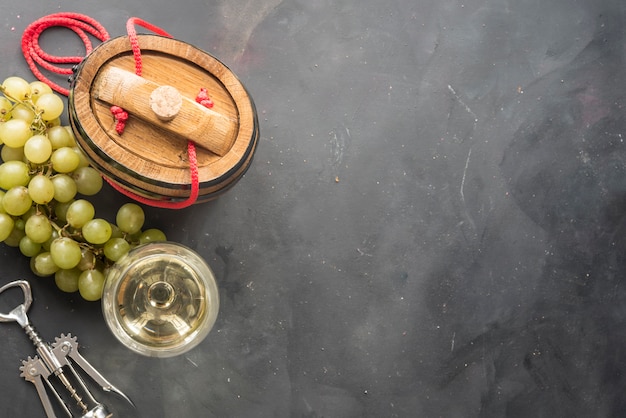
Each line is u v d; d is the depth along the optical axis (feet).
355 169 2.54
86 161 2.27
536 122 2.62
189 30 2.48
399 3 2.59
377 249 2.53
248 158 2.17
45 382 2.35
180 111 2.07
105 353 2.38
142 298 2.24
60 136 2.25
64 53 2.42
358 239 2.52
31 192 2.15
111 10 2.45
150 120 2.07
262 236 2.48
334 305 2.49
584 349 2.60
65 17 2.39
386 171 2.55
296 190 2.51
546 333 2.58
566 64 2.65
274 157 2.50
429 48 2.59
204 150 2.13
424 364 2.52
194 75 2.16
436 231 2.56
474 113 2.60
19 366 2.34
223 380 2.43
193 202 2.14
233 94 2.17
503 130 2.61
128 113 2.09
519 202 2.60
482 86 2.61
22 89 2.23
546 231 2.61
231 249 2.46
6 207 2.17
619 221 2.65
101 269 2.33
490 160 2.59
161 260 2.24
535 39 2.64
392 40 2.58
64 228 2.25
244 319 2.45
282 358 2.46
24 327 2.29
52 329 2.36
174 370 2.40
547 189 2.61
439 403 2.51
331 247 2.51
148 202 2.20
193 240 2.44
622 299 2.63
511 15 2.64
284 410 2.45
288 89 2.52
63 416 2.35
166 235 2.43
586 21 2.67
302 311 2.48
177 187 2.09
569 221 2.62
